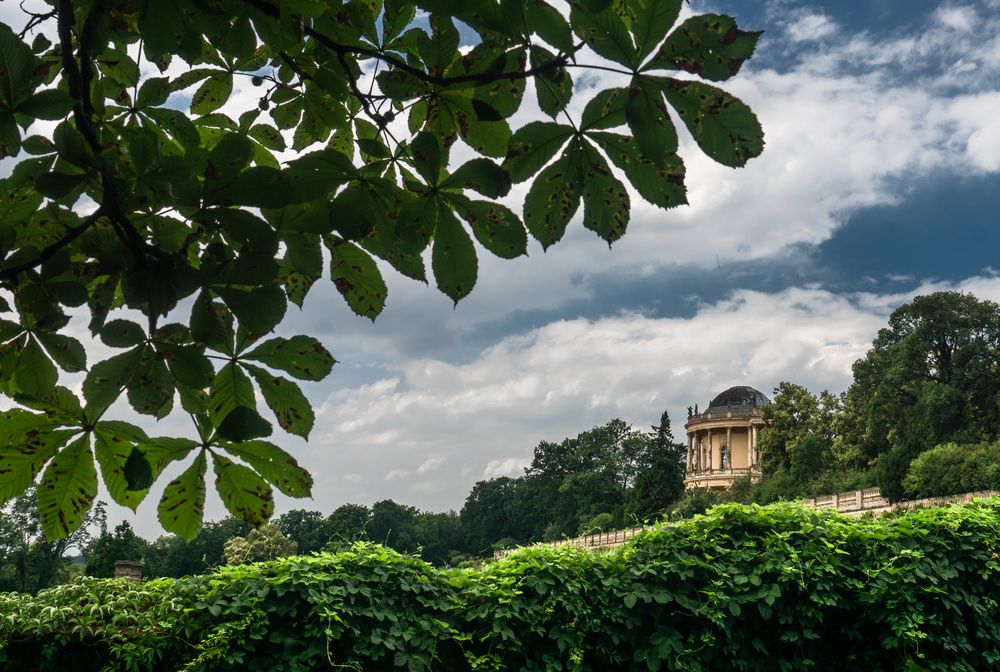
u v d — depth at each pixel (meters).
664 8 1.16
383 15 1.59
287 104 1.98
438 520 87.62
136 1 1.43
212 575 5.31
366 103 1.57
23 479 1.45
